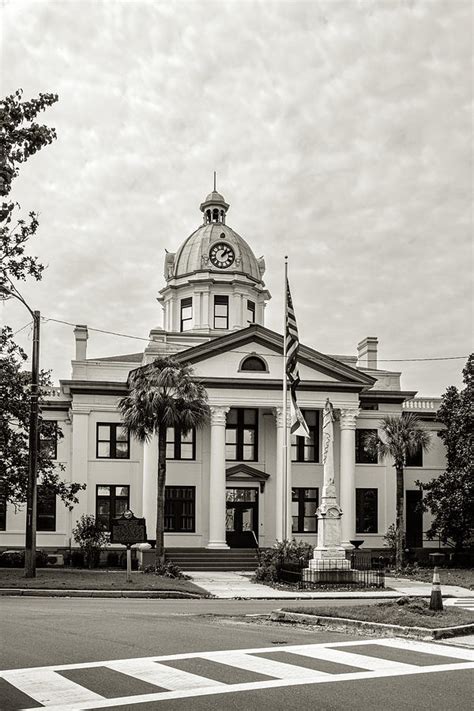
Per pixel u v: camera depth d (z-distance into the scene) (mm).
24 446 37969
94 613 20422
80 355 52406
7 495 38594
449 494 48156
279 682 10945
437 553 50812
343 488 49375
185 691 10445
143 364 50844
